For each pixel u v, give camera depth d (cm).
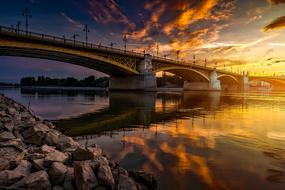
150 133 1538
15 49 5619
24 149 777
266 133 1546
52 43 5862
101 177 570
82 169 566
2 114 1352
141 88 9050
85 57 6769
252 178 760
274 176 778
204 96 7138
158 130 1650
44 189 541
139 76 9162
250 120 2170
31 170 622
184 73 12194
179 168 844
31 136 929
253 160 951
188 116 2470
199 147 1162
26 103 4106
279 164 902
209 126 1825
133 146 1174
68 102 4403
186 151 1083
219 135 1473
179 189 672
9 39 5144
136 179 673
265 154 1042
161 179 740
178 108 3331
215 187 688
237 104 4112
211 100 5234
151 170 822
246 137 1414
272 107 3550
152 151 1077
